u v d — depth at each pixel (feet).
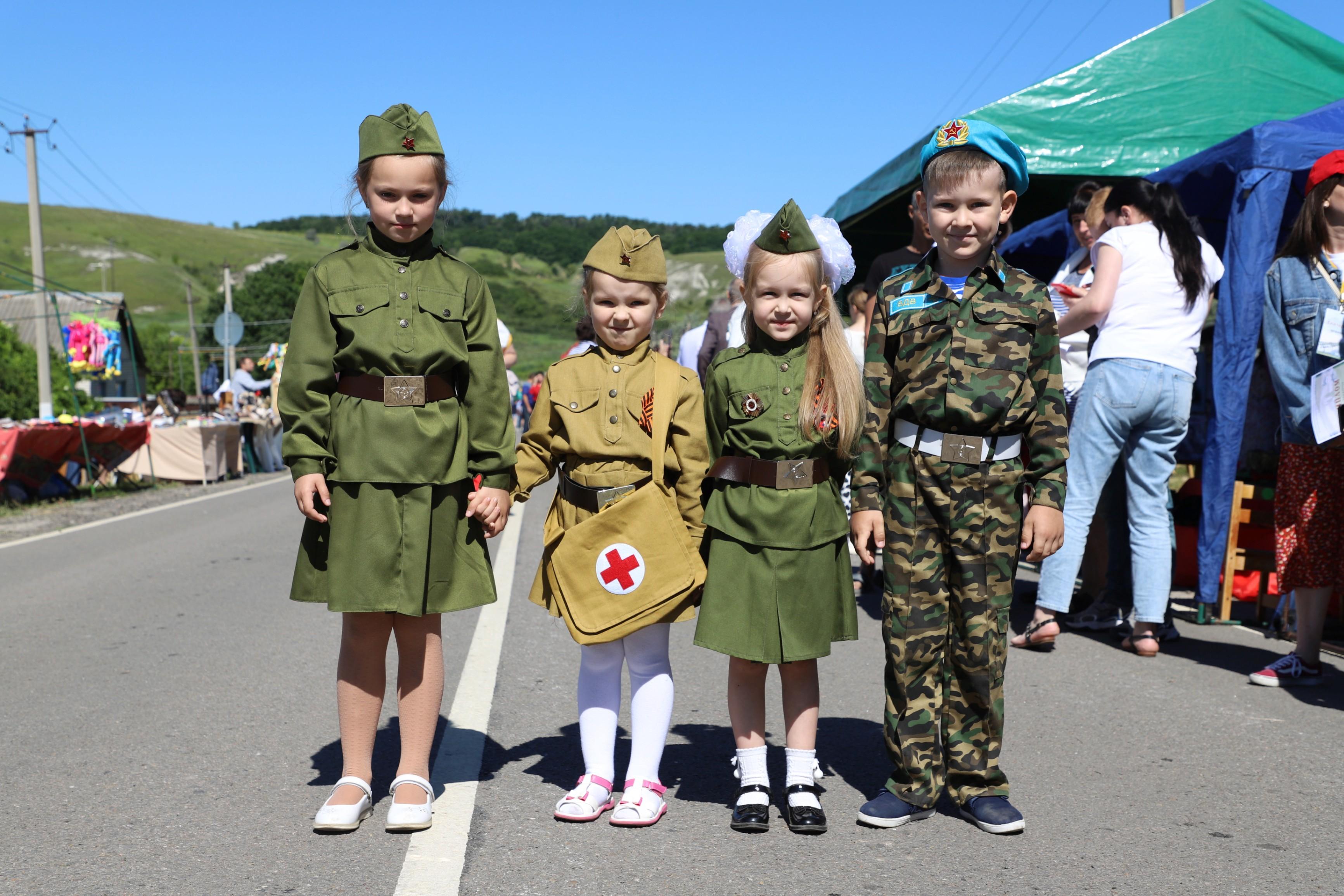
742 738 9.81
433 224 9.88
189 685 14.24
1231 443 17.69
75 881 8.29
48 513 36.17
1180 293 15.83
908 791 9.69
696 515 9.88
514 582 22.38
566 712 13.15
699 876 8.47
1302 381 14.15
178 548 27.86
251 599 20.58
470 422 9.76
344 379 9.45
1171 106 24.62
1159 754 11.48
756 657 9.41
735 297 18.56
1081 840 9.24
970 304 9.42
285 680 14.46
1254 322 17.46
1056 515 9.37
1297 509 14.23
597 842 9.17
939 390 9.38
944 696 9.80
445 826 9.47
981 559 9.48
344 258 9.53
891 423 9.81
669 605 9.61
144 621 18.52
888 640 9.74
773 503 9.51
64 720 12.62
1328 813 9.82
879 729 12.48
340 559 9.30
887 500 9.70
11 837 9.16
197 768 10.94
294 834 9.24
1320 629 14.28
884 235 37.40
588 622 9.62
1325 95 25.11
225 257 588.09
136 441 44.88
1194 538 21.12
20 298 115.34
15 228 564.71
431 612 9.50
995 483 9.45
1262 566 18.19
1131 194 16.21
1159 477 15.92
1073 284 18.81
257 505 39.19
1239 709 13.11
